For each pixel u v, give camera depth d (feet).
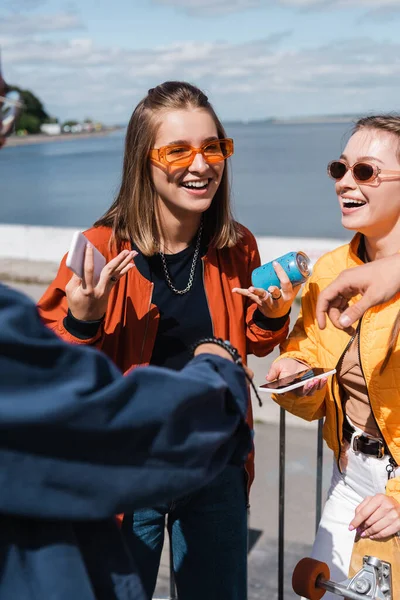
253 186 184.34
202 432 3.93
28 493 3.47
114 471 3.66
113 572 4.03
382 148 6.30
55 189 196.24
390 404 6.51
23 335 3.37
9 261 35.91
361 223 6.53
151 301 6.84
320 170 239.09
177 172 6.52
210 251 7.07
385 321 6.40
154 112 6.55
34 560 3.66
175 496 3.93
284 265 6.55
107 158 404.36
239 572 6.97
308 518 13.17
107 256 6.88
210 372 4.04
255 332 7.04
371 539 6.03
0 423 3.30
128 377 3.61
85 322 5.98
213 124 6.64
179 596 7.14
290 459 15.47
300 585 5.47
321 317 4.82
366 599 5.20
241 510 6.98
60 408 3.35
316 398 7.02
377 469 6.80
